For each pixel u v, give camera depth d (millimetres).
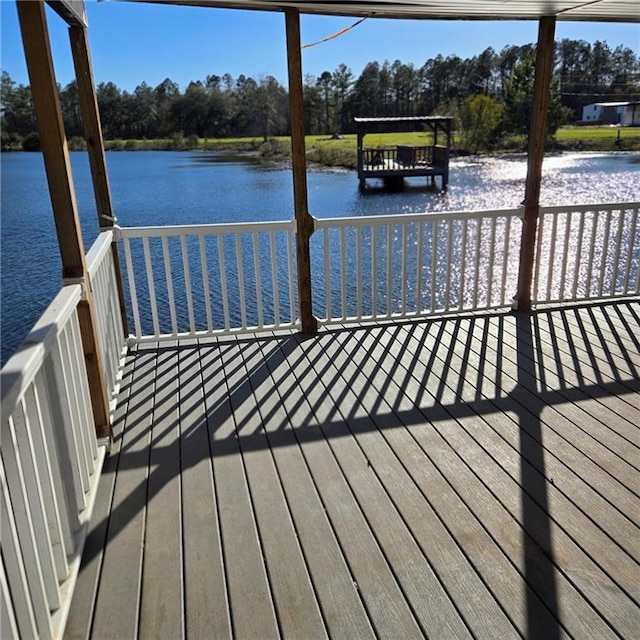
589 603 1802
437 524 2193
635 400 3164
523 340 4090
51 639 1655
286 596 1869
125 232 3908
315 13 3928
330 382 3488
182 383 3545
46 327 1886
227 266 9281
